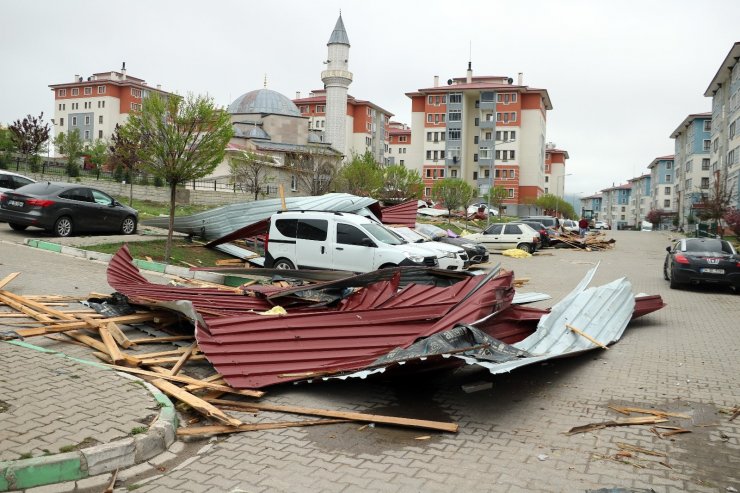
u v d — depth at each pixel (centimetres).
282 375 660
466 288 884
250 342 701
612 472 469
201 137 1627
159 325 865
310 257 1470
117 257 1083
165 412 537
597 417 604
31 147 4303
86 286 1171
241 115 7144
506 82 9625
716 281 1617
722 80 6072
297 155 3925
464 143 9250
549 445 525
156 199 4066
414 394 675
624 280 1207
